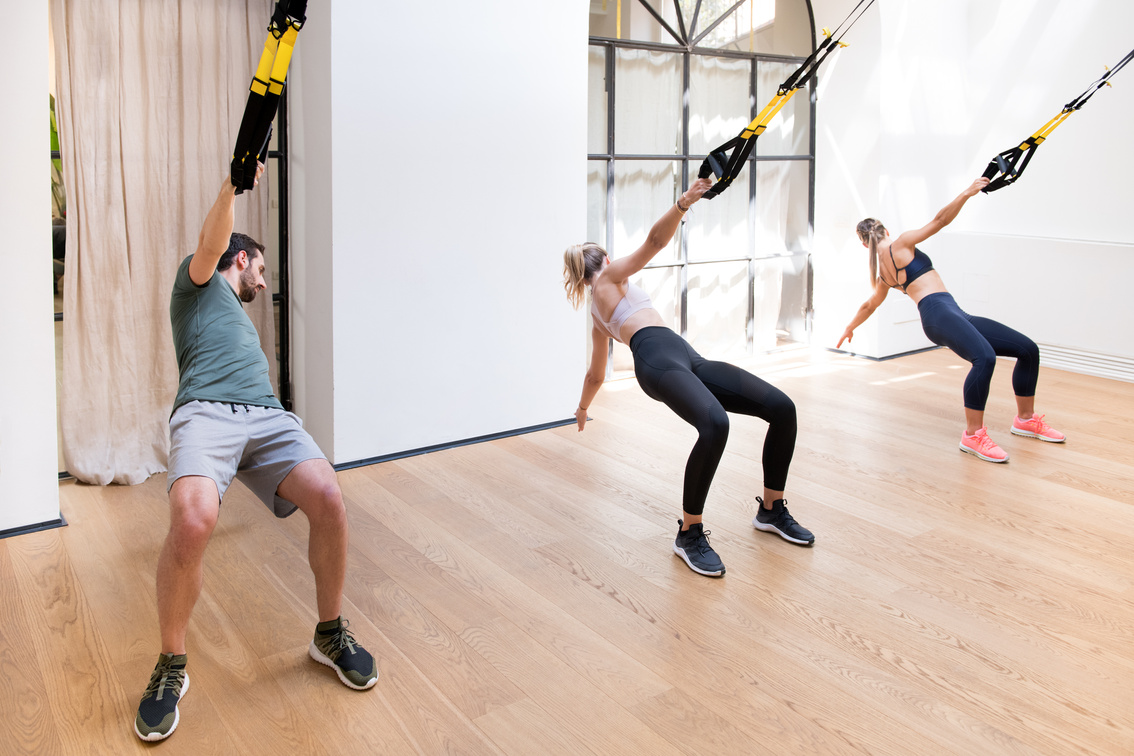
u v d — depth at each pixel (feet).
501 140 14.38
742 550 10.95
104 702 7.77
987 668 8.35
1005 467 13.87
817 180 21.42
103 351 12.80
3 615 9.29
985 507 12.28
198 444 7.55
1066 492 12.82
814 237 21.77
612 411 17.02
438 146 13.71
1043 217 20.53
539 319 15.48
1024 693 7.95
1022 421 15.33
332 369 13.38
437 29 13.37
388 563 10.58
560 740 7.29
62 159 12.20
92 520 11.84
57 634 8.91
